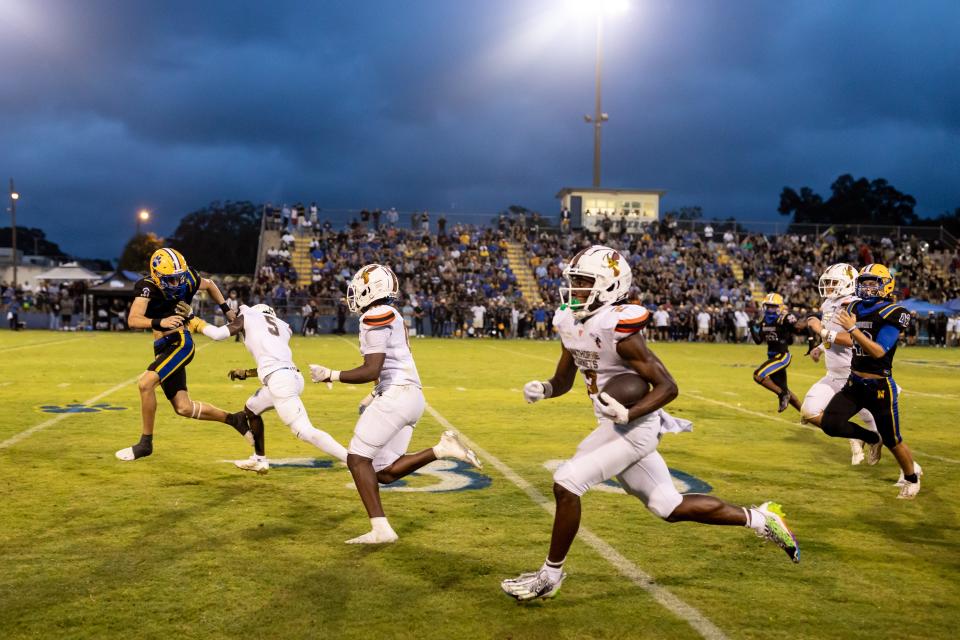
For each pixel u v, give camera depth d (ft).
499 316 103.76
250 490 19.25
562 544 12.02
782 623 11.72
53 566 13.65
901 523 17.48
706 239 127.85
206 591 12.58
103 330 103.65
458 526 16.44
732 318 106.42
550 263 118.11
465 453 15.51
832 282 23.06
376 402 15.42
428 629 11.27
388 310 15.25
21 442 24.90
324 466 22.16
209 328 18.93
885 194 211.82
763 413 35.22
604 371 12.28
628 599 12.56
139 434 26.63
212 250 252.42
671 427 12.42
